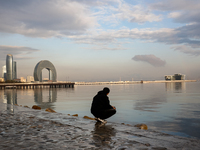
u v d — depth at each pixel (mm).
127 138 4887
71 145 4297
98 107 7086
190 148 4051
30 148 4078
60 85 192000
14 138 4965
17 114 9648
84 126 6461
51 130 5906
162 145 4273
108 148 4070
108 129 5980
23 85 164500
